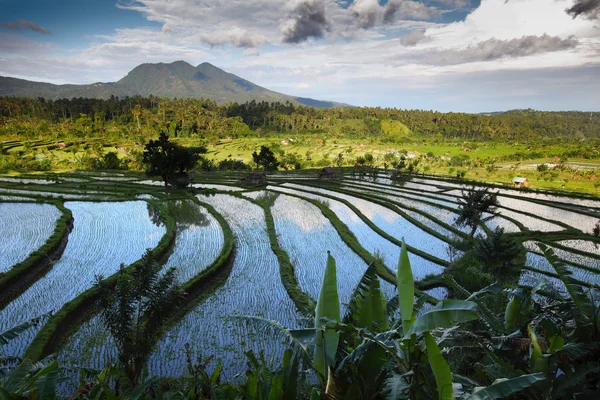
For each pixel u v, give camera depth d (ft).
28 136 396.37
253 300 77.92
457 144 544.21
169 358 56.44
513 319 26.81
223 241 117.39
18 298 76.48
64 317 64.80
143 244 114.11
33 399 21.67
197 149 212.02
